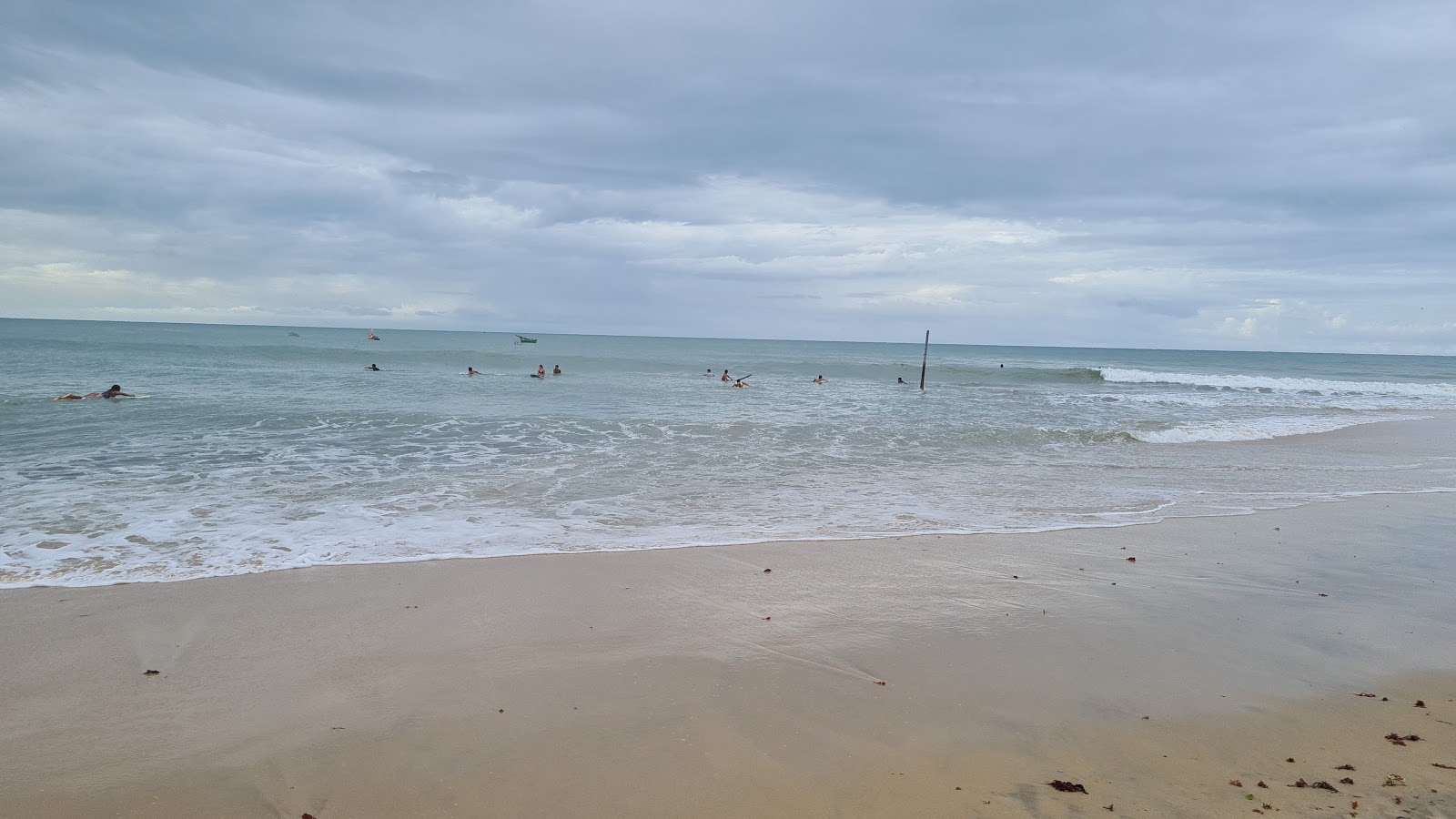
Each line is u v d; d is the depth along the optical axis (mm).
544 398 26531
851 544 9320
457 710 5078
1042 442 18938
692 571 8148
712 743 4719
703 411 23266
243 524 9477
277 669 5641
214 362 41312
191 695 5223
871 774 4422
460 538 9156
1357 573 8492
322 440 16219
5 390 24750
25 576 7469
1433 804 4117
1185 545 9562
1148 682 5707
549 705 5164
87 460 13438
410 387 29391
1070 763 4559
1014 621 6910
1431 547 9617
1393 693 5574
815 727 4949
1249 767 4531
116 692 5250
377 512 10258
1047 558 8906
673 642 6289
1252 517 11188
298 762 4441
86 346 54125
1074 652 6223
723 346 136625
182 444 15258
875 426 20766
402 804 4066
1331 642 6523
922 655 6125
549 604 7070
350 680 5492
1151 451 17953
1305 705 5355
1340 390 39062
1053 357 116750
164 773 4312
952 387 39469
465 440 16719
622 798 4145
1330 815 4004
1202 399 33031
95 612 6645
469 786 4227
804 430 19453
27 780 4215
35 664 5629
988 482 13516
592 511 10664
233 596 7086
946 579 8062
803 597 7426
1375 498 12680
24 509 9953
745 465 14562
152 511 9961
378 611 6816
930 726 4992
